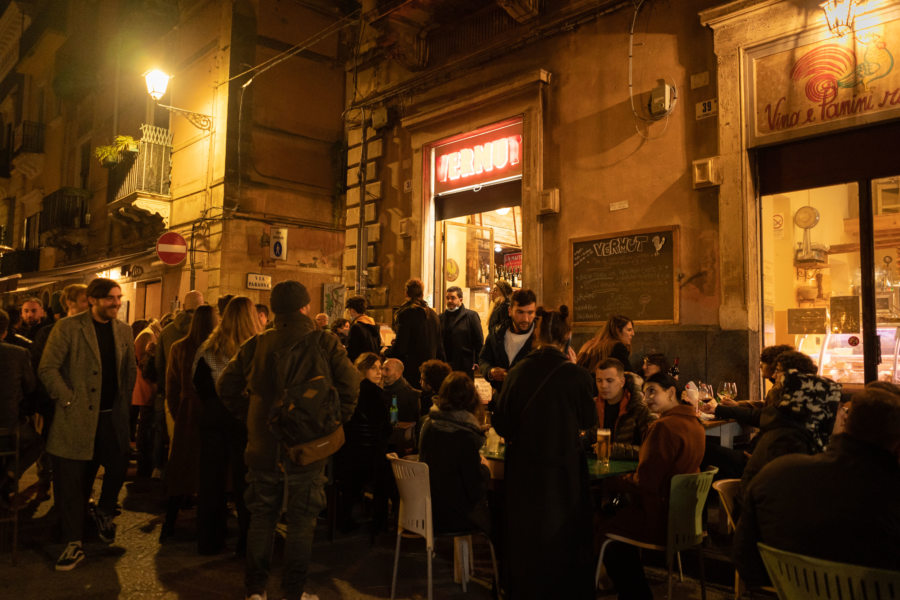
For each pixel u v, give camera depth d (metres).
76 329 4.79
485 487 4.01
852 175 5.96
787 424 3.53
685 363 6.63
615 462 4.28
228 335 4.69
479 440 4.01
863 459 2.30
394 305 9.92
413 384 6.98
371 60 10.56
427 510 3.92
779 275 6.54
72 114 21.84
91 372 4.75
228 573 4.38
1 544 4.99
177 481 5.07
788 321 6.46
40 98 24.78
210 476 4.75
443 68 9.34
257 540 3.70
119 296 5.03
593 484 4.25
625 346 5.43
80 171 20.98
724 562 4.38
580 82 7.87
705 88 6.79
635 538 3.65
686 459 3.68
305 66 14.91
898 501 2.23
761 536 2.54
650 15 7.26
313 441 3.61
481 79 8.94
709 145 6.73
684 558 4.58
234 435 4.68
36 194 24.27
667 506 3.62
